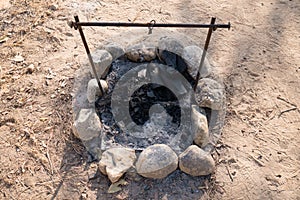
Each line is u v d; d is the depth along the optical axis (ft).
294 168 6.48
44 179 6.39
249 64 8.22
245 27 9.17
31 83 7.93
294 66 8.21
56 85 7.83
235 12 9.61
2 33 9.15
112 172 6.11
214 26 5.83
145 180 6.19
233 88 7.71
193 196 6.07
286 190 6.19
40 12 9.60
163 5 9.81
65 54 8.50
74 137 6.86
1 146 6.89
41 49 8.68
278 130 7.02
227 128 7.01
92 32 8.97
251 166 6.48
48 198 6.15
